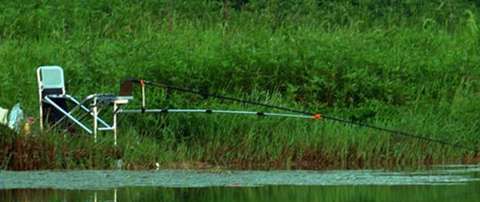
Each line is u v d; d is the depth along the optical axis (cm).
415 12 4953
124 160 2931
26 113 3234
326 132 3216
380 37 4238
